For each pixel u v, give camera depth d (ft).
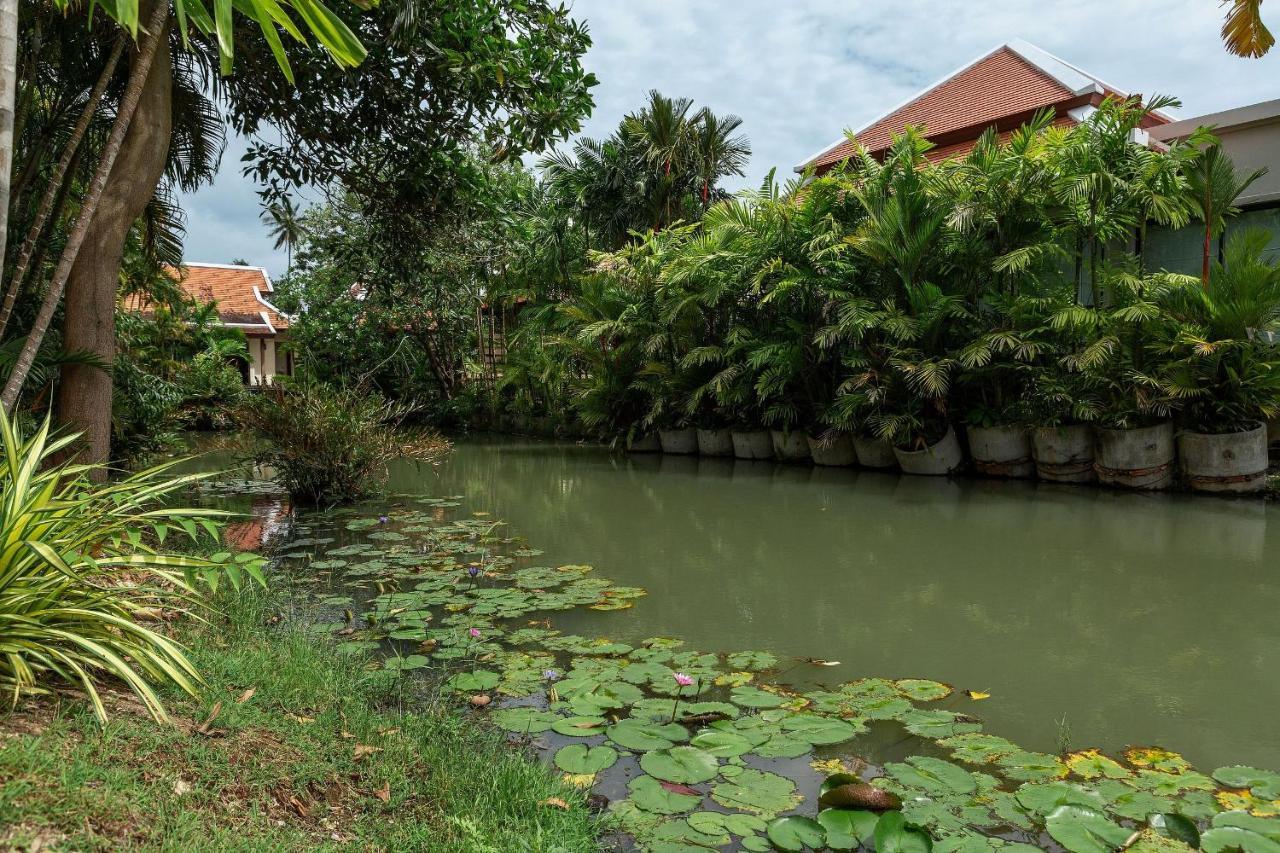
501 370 59.57
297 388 25.68
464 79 18.52
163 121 16.58
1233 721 8.84
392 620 12.36
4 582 6.27
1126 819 6.59
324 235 59.16
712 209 38.32
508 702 9.24
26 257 9.39
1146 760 7.75
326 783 6.12
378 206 24.50
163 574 7.52
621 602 13.74
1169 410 24.62
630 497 26.63
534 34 18.81
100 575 8.71
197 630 9.60
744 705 9.14
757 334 36.99
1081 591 14.35
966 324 29.17
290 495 24.73
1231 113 28.68
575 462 38.47
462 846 5.45
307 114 21.29
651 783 7.14
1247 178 26.94
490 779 6.79
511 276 56.44
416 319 59.67
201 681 6.84
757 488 28.32
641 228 51.03
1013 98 38.88
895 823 6.12
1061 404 26.78
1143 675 10.31
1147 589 14.39
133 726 5.87
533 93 19.10
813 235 33.30
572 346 44.83
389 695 9.23
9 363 14.67
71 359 15.17
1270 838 6.09
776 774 7.38
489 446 47.98
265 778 5.80
